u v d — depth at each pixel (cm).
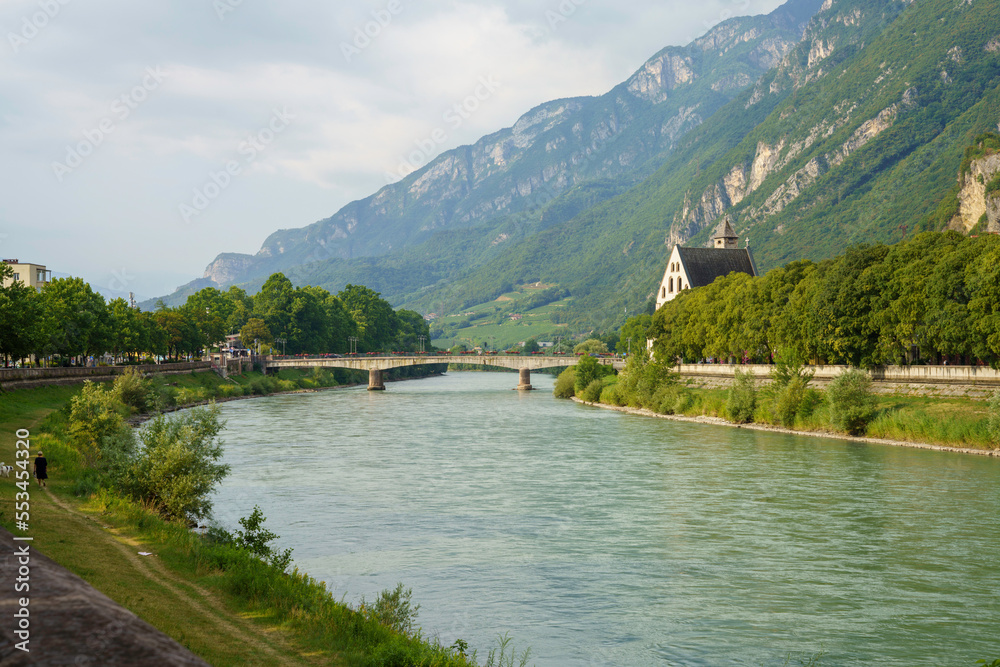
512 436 10138
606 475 7100
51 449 5372
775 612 3641
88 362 15825
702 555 4512
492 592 3869
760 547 4669
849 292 9931
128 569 2783
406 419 12606
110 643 486
